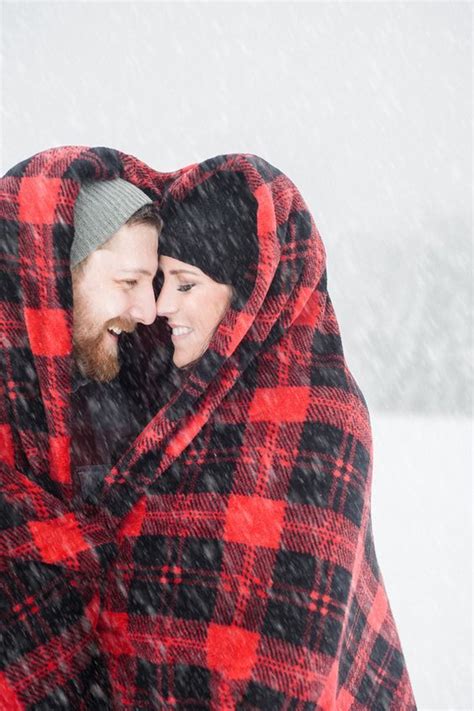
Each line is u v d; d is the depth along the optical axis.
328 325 1.29
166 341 1.38
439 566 3.71
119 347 1.37
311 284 1.23
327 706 1.09
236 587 1.13
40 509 1.11
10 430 1.15
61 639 1.11
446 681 2.51
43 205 1.14
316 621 1.10
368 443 1.25
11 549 1.09
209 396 1.18
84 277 1.21
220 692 1.10
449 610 3.17
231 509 1.15
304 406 1.20
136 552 1.17
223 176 1.26
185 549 1.16
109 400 1.33
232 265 1.25
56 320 1.15
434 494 5.11
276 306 1.19
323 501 1.15
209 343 1.27
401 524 4.44
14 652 1.08
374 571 1.34
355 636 1.28
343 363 1.27
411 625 3.02
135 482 1.17
